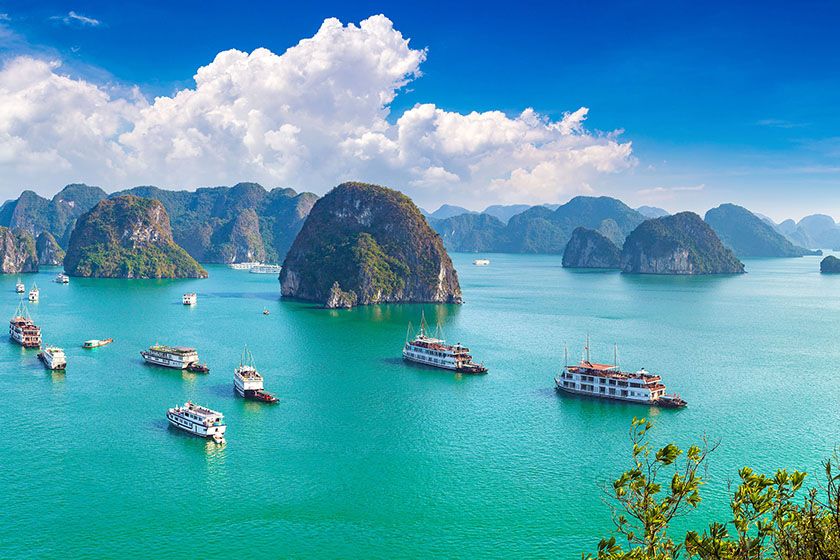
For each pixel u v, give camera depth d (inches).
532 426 5605.3
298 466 4658.0
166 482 4350.4
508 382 7170.3
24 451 4835.1
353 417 5807.1
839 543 1407.5
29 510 3932.1
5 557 3440.0
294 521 3870.6
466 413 5969.5
